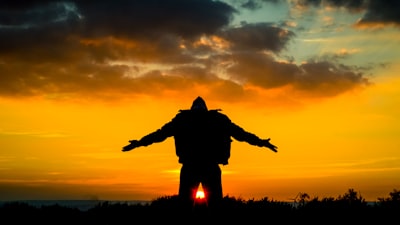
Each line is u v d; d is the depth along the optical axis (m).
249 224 12.16
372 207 13.74
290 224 12.42
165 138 9.59
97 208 14.70
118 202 15.65
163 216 12.86
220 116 9.52
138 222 12.85
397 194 13.95
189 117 9.43
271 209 13.16
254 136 9.62
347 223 12.69
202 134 9.34
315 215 13.04
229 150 9.55
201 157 9.30
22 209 14.40
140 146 9.69
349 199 14.01
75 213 14.42
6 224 12.91
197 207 11.55
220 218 9.45
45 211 14.38
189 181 9.29
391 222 12.78
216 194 9.33
